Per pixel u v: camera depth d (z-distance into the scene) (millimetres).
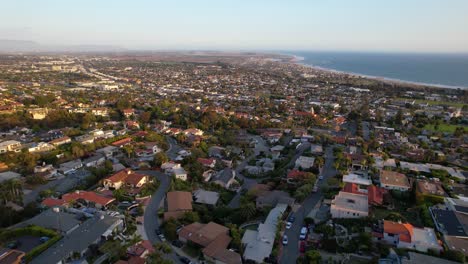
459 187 131750
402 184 129875
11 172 144500
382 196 120812
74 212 109750
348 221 104000
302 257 86188
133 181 135750
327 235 96250
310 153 175375
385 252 87500
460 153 182375
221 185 141125
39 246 88250
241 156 181125
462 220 101875
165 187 136375
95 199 118438
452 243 90125
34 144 181250
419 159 168250
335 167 154125
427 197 118625
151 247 92125
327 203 118625
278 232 97125
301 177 136500
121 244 91938
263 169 160750
